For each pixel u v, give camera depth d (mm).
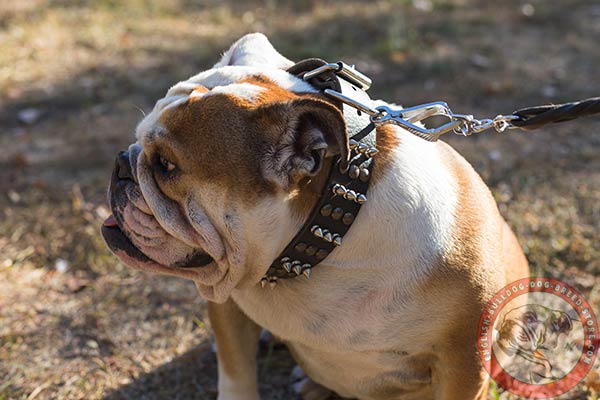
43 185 4824
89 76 6535
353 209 2225
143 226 2270
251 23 7844
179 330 3580
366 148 2217
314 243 2244
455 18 7969
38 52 6949
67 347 3461
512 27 7773
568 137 5445
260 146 2115
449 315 2367
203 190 2154
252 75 2297
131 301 3770
